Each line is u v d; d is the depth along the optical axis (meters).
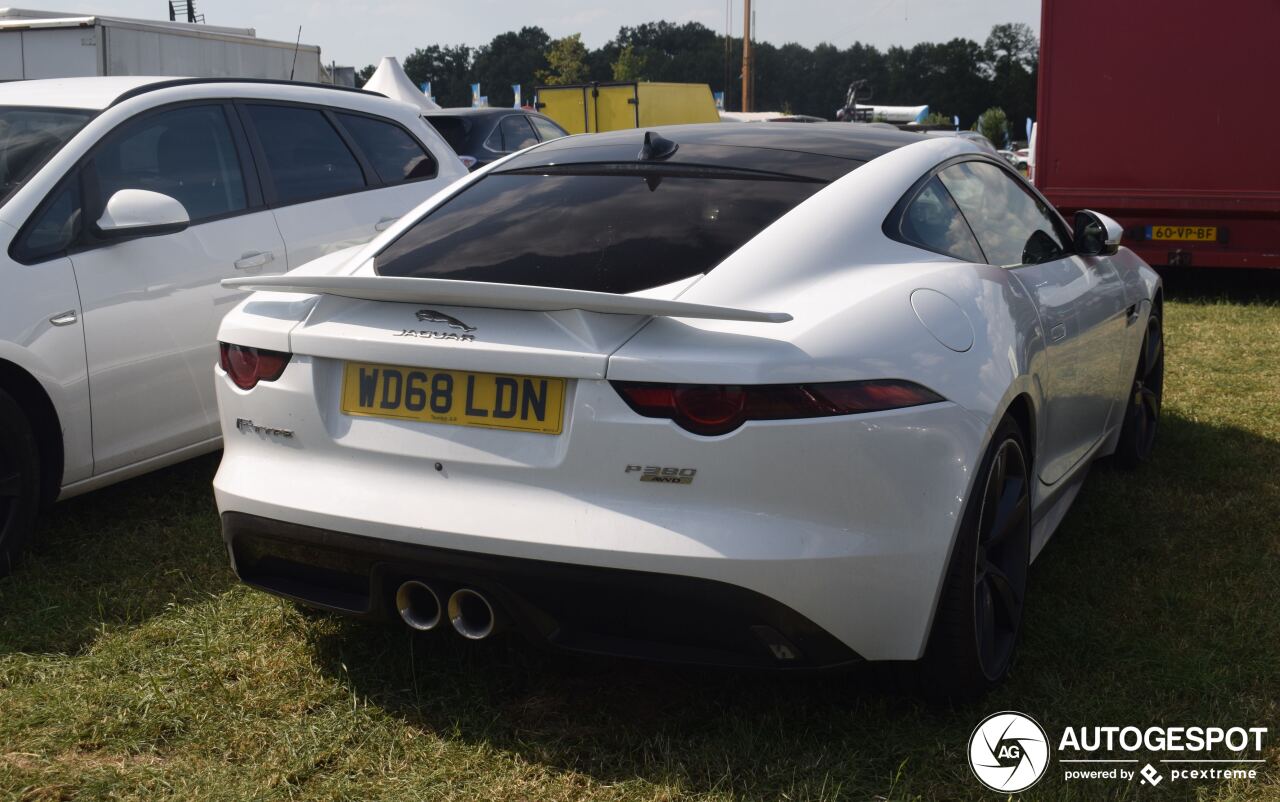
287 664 2.87
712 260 2.50
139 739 2.55
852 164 2.93
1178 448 4.79
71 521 3.94
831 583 2.26
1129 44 9.02
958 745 2.50
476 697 2.70
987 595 2.66
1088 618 3.08
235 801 2.30
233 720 2.63
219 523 3.90
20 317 3.47
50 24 12.44
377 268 2.78
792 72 122.69
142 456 3.89
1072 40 9.16
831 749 2.48
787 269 2.48
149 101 4.12
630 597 2.25
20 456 3.45
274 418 2.58
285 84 4.74
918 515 2.33
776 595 2.23
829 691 2.70
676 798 2.32
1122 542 3.71
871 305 2.41
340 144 4.84
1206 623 3.08
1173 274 10.68
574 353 2.24
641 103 19.89
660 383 2.20
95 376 3.68
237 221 4.25
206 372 4.07
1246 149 8.82
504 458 2.33
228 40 14.29
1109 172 9.21
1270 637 2.98
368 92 5.16
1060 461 3.41
